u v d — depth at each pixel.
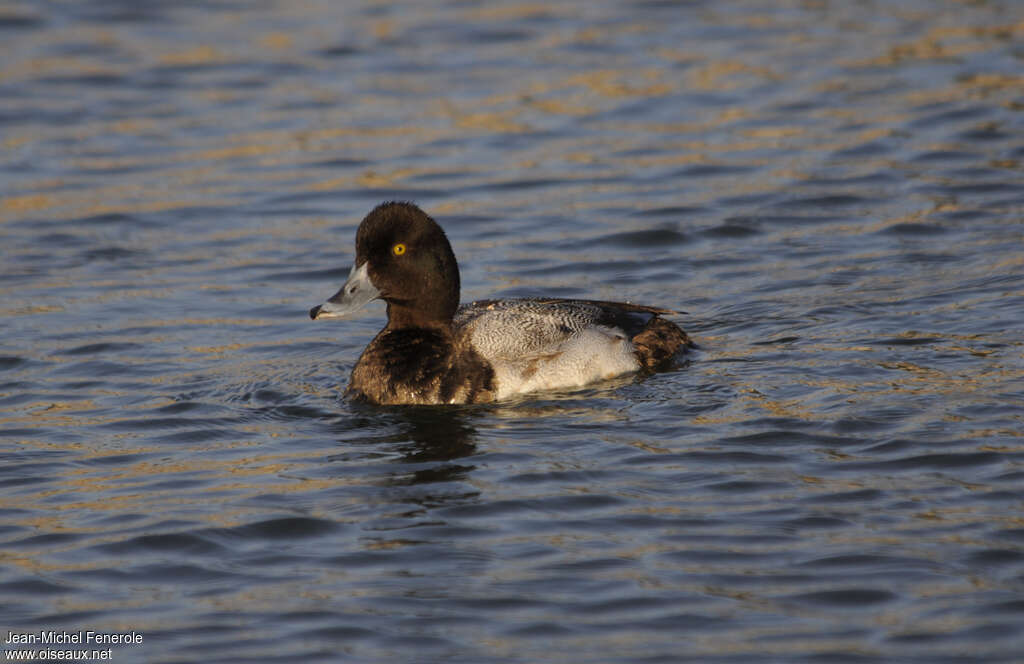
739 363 12.53
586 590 8.47
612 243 16.61
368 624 8.17
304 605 8.41
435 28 25.98
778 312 13.95
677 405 11.55
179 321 14.45
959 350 12.34
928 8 25.86
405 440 11.09
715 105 21.45
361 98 22.34
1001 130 19.59
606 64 23.56
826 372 12.06
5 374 12.93
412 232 12.27
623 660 7.70
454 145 20.34
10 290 15.45
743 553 8.85
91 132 21.09
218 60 24.38
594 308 12.99
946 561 8.59
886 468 10.00
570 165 19.42
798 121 20.58
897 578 8.44
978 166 18.38
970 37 23.83
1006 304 13.49
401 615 8.26
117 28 26.27
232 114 21.80
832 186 18.06
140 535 9.41
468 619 8.19
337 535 9.34
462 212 17.89
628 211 17.59
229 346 13.69
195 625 8.23
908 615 8.02
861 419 10.90
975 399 11.14
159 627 8.22
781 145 19.69
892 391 11.47
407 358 12.12
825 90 21.75
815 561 8.70
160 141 20.73
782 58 23.44
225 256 16.56
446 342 12.28
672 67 23.28
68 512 9.84
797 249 16.06
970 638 7.75
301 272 15.97
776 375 12.11
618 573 8.66
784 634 7.89
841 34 24.61
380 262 12.27
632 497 9.76
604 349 12.44
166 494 10.11
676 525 9.29
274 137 20.86
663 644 7.84
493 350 12.20
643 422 11.22
